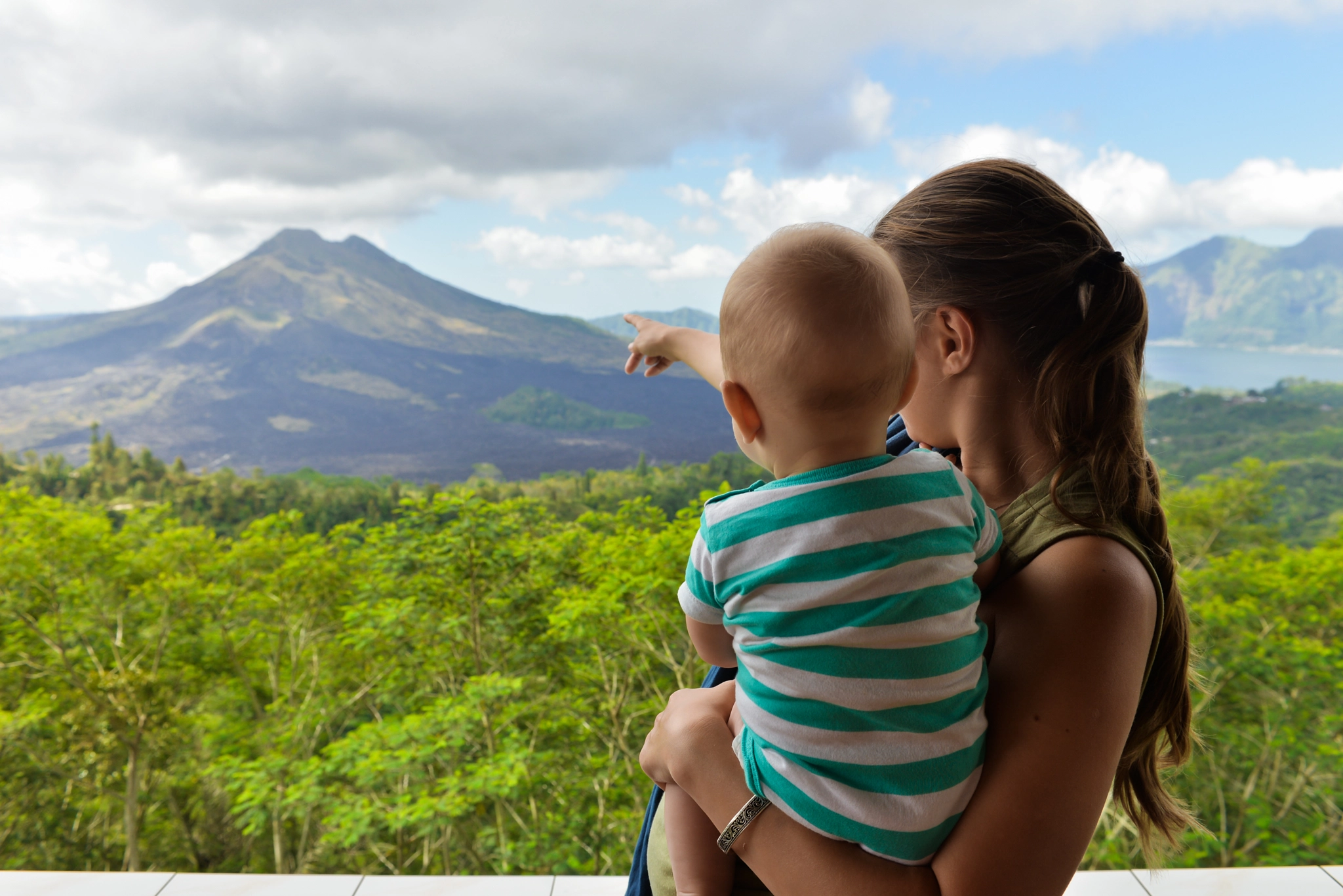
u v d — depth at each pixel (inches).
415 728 265.9
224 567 458.6
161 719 453.7
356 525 456.8
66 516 455.2
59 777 450.6
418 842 346.9
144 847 463.8
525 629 347.9
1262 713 260.8
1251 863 235.1
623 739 324.2
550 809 309.9
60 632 444.5
